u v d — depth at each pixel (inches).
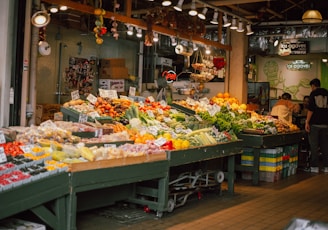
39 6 225.8
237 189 299.4
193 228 197.9
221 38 418.9
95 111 251.3
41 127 203.6
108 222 200.8
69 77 347.9
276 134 337.7
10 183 138.0
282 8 478.3
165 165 209.3
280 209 243.9
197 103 346.9
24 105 217.5
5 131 185.6
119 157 182.9
